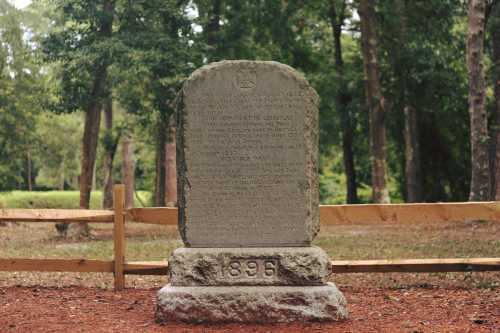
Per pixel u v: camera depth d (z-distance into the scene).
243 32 29.88
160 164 32.34
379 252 15.38
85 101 23.17
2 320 8.00
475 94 23.00
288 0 31.25
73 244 19.47
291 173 8.00
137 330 7.41
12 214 10.29
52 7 30.58
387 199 27.25
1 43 32.12
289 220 7.99
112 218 10.36
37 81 32.91
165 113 25.02
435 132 36.91
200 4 28.73
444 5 31.62
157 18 24.09
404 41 31.64
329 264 7.96
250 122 8.01
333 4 34.06
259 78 8.02
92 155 23.36
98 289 10.45
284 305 7.67
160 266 10.27
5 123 32.94
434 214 9.91
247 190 8.00
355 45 39.56
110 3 23.39
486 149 23.02
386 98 33.47
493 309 8.48
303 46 34.81
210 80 8.02
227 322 7.67
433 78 31.83
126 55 22.00
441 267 10.09
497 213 9.84
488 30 28.14
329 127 34.59
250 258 7.85
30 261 10.30
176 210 10.39
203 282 7.86
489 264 10.05
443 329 7.43
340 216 9.97
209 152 8.01
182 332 7.32
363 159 41.69
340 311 7.78
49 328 7.54
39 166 56.16
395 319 7.96
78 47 23.16
